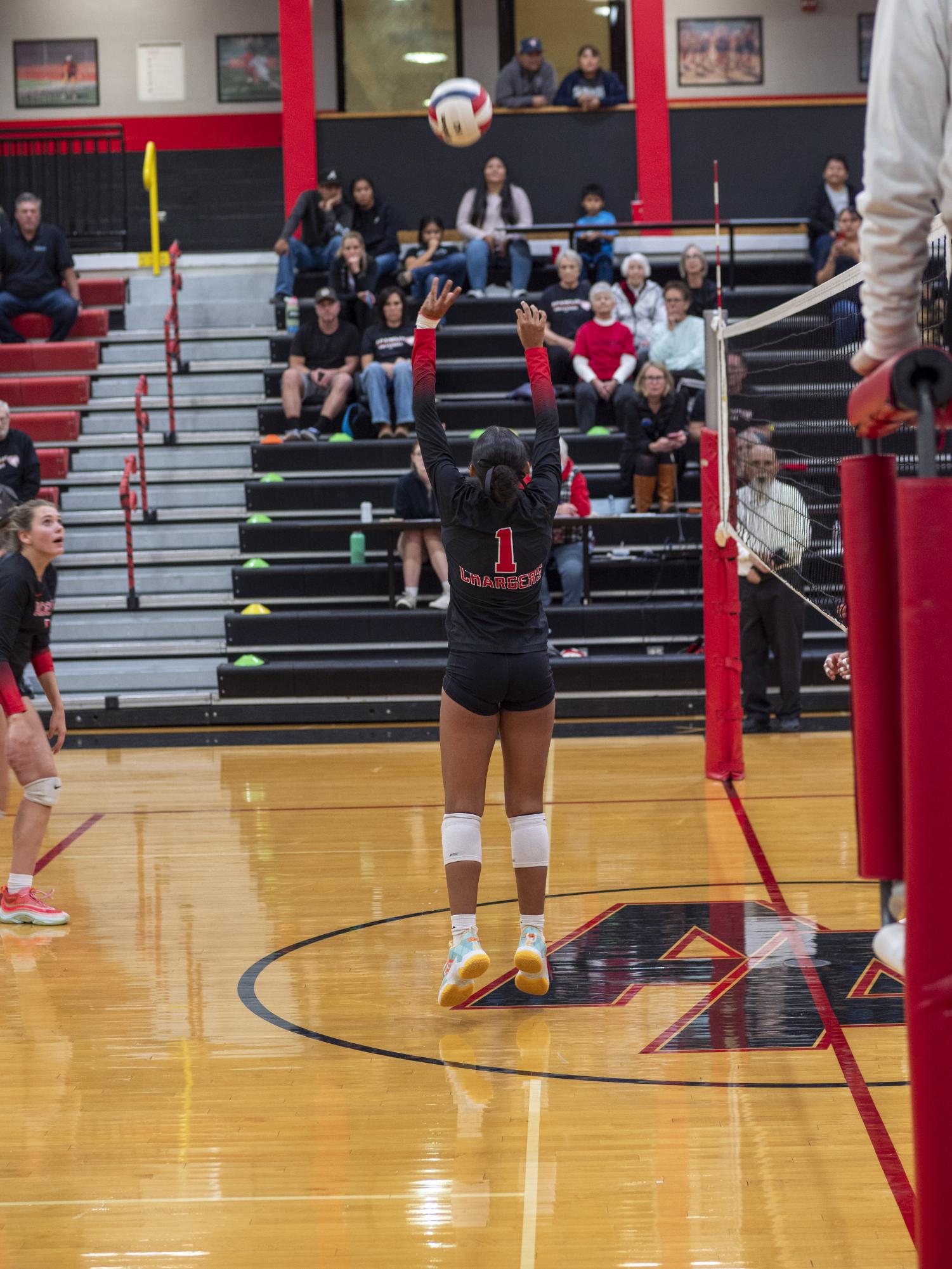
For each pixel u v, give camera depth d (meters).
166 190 22.41
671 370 16.41
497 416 16.66
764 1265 3.69
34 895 7.63
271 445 16.30
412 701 13.91
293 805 10.26
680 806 9.84
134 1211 4.09
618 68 21.62
